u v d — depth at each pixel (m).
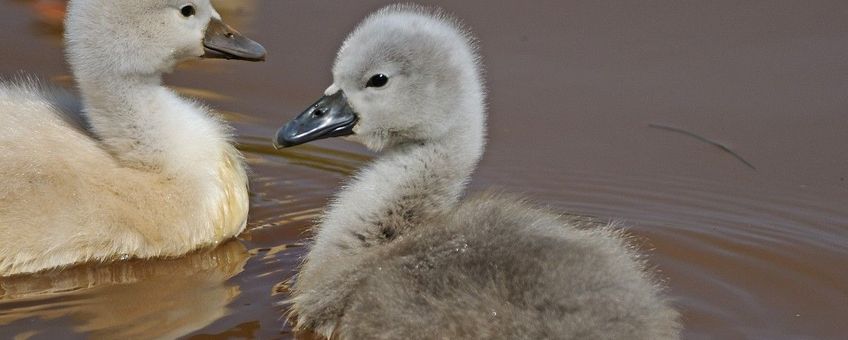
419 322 8.84
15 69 14.47
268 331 9.88
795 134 13.69
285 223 12.12
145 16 11.53
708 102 14.21
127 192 11.16
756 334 9.96
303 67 14.95
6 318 10.09
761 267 11.20
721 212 12.37
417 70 10.03
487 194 10.49
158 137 11.51
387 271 9.25
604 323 8.51
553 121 13.99
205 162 11.68
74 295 10.53
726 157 13.36
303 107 14.34
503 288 8.75
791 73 14.62
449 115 10.09
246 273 11.02
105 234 10.95
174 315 10.19
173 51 11.78
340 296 9.51
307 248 11.46
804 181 12.92
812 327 10.11
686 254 11.45
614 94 14.38
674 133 13.76
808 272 11.12
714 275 11.01
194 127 11.79
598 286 8.69
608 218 12.19
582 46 15.16
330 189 12.91
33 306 10.30
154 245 11.21
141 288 10.70
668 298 9.89
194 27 11.91
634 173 13.10
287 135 10.16
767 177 13.02
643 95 14.34
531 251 9.01
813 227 12.06
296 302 9.95
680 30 15.46
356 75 10.14
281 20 15.59
